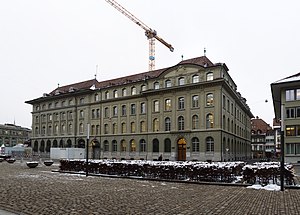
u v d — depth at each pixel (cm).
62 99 7275
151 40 9450
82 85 7431
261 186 1527
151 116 5447
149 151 5400
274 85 4344
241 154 6656
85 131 6650
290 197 1190
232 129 5528
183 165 1880
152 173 2005
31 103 8112
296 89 4312
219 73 4669
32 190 1362
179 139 5044
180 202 1061
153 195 1232
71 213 867
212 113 4678
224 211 905
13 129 13250
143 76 6162
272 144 11225
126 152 5806
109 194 1251
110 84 6481
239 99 6053
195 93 4900
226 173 1738
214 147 4584
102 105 6394
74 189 1408
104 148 6241
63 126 7162
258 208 955
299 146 4216
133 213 870
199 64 5003
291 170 1661
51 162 3791
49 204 1006
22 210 910
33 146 7875
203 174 1783
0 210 917
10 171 2698
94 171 2386
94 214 855
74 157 6081
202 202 1063
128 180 1908
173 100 5156
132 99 5853
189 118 4922
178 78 5147
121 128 5978
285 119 4353
